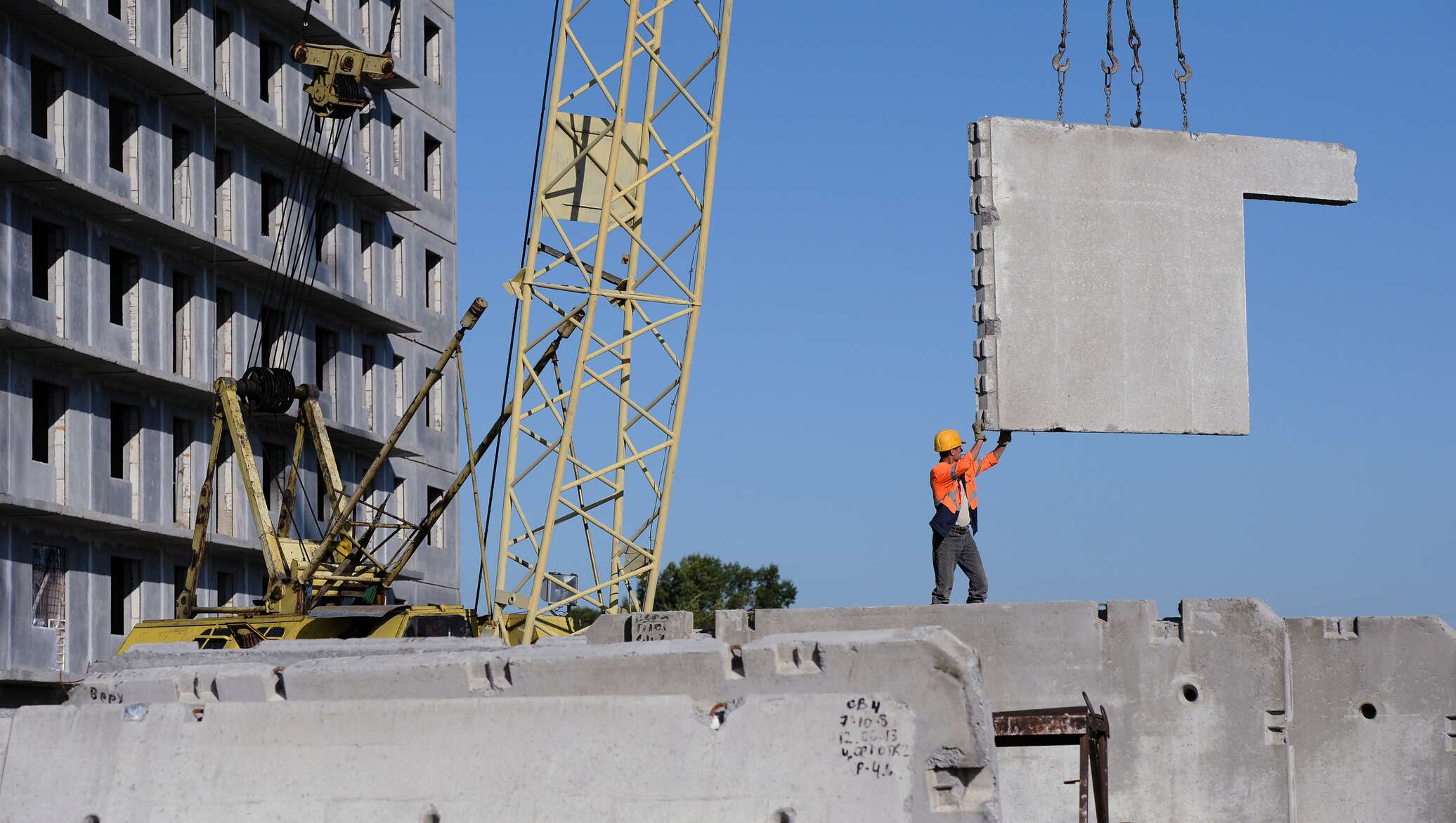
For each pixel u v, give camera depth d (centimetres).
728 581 8256
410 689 1292
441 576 5706
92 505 4206
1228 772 1623
